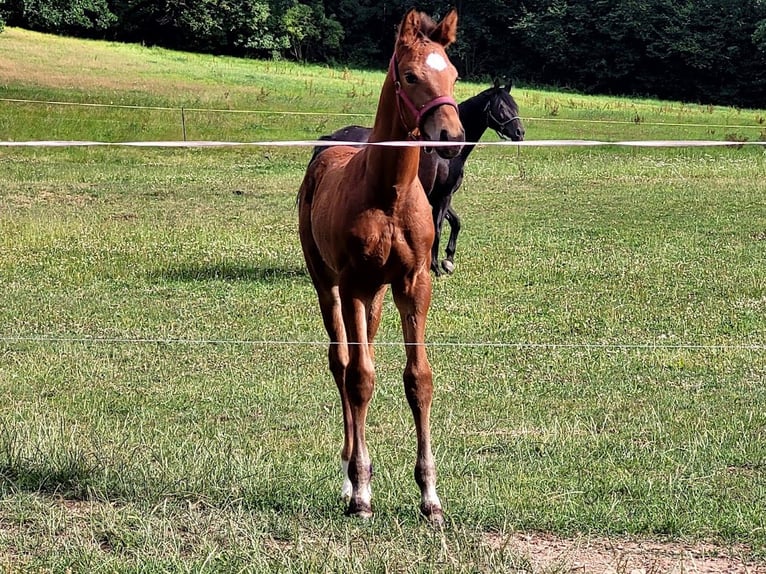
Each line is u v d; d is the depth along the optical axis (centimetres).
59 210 1847
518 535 507
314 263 617
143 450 621
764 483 593
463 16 6719
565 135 3197
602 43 6425
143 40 5841
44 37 5075
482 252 1479
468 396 799
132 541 485
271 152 2716
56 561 459
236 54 6297
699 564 475
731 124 3797
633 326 1045
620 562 462
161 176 2314
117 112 2925
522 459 638
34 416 705
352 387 528
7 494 549
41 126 2692
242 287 1223
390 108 531
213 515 521
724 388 830
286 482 575
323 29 6625
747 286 1238
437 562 452
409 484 578
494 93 1459
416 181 524
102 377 851
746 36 6219
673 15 6319
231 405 772
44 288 1202
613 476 599
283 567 445
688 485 585
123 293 1185
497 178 2375
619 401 787
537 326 1045
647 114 4162
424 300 529
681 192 2155
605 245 1545
